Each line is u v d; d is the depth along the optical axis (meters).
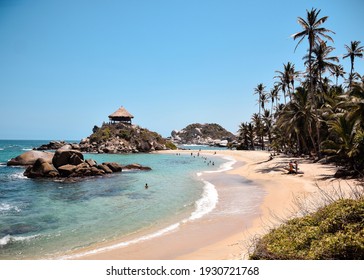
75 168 34.69
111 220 16.05
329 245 6.36
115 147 92.19
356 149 23.03
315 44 39.94
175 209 18.28
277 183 25.97
